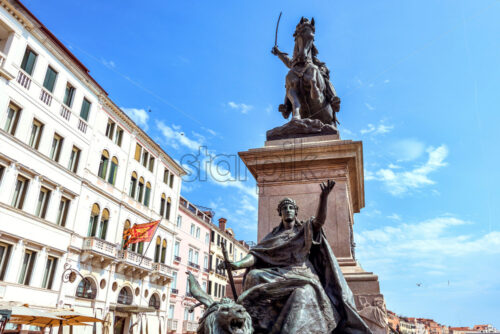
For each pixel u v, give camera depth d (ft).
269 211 14.99
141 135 91.40
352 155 14.70
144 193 91.56
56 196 63.57
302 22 20.21
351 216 17.62
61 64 66.95
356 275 12.46
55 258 62.69
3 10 55.47
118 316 78.02
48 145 62.80
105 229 76.59
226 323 8.42
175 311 101.86
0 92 54.34
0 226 52.31
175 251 106.01
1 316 34.86
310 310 9.27
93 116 74.90
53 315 43.86
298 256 10.88
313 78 18.93
